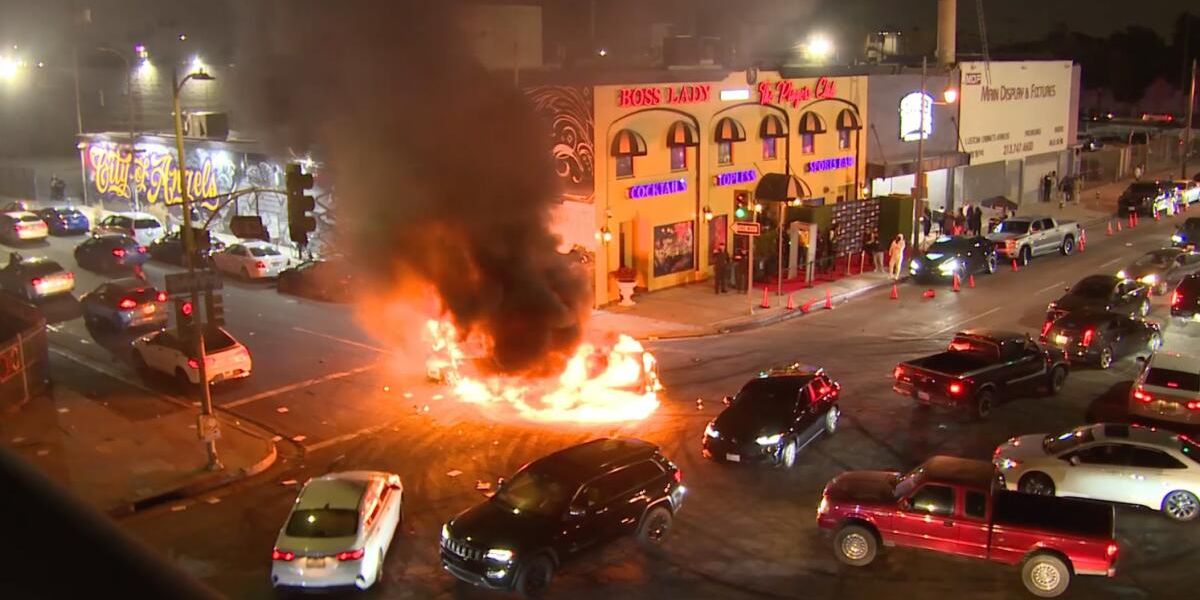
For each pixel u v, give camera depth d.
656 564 14.76
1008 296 34.19
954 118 49.62
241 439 20.89
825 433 20.41
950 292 35.19
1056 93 57.50
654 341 29.14
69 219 47.66
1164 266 34.12
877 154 45.50
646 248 34.94
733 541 15.55
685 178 36.06
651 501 15.32
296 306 33.97
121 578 1.60
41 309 33.44
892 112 45.94
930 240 43.50
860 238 39.38
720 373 25.52
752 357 27.03
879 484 15.14
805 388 19.69
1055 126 58.03
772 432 18.61
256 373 25.97
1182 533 15.44
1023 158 55.78
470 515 14.62
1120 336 25.72
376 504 14.62
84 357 27.62
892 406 22.53
